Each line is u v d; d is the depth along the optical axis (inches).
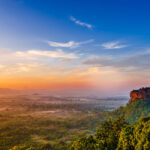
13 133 4653.1
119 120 1261.1
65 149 3107.8
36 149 3083.2
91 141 1103.0
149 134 826.8
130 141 927.0
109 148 1029.8
